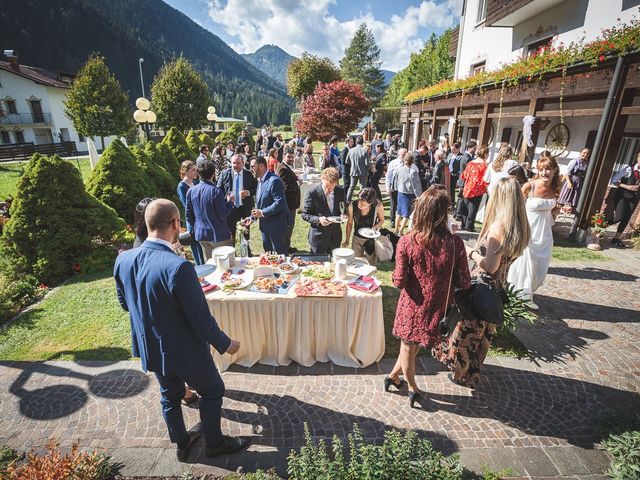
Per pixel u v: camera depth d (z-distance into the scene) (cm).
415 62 4541
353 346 335
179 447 237
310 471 202
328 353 345
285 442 254
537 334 382
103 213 638
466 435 258
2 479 210
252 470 233
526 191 427
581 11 898
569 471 229
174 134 1330
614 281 507
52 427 268
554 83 743
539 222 403
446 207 239
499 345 365
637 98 795
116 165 803
